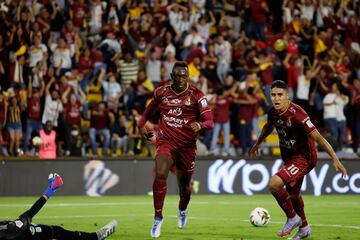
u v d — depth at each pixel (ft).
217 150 226.38
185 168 103.45
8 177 198.18
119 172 207.51
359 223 124.77
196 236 100.01
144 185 209.36
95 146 214.48
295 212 95.25
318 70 238.27
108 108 219.20
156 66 231.91
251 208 159.63
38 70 215.31
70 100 212.02
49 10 236.84
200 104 100.83
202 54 233.76
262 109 234.58
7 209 154.92
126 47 238.89
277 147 234.58
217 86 232.73
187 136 101.19
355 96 232.12
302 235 96.27
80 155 211.61
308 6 270.46
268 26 272.10
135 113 215.92
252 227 114.11
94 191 205.57
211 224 119.96
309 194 213.46
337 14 273.13
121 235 101.24
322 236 101.45
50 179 78.95
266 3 273.95
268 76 233.96
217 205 169.27
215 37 251.39
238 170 213.25
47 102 210.38
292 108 93.25
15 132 206.69
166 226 115.85
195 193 209.77
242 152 219.61
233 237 98.78
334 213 147.23
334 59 253.44
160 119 102.78
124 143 217.15
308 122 92.32
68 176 203.41
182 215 110.73
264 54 236.22
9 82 218.18
